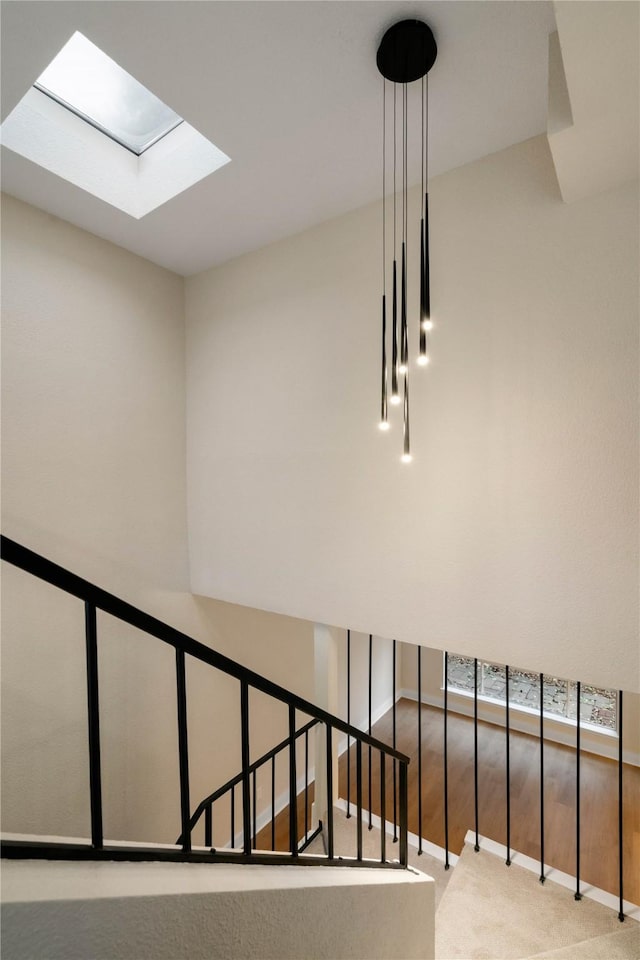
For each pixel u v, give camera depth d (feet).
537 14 5.68
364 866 5.66
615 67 4.65
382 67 6.21
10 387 9.09
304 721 16.30
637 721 17.31
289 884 3.86
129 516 11.14
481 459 8.20
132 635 11.01
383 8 5.64
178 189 9.02
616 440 7.10
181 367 12.45
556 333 7.53
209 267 12.01
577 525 7.41
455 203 8.42
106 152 9.27
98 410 10.53
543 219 7.62
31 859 2.58
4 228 9.00
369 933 4.97
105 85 8.09
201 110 7.07
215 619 13.17
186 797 3.40
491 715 20.43
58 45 6.07
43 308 9.58
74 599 9.88
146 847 3.13
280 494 10.80
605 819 14.29
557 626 7.60
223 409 11.80
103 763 10.43
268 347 10.93
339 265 9.80
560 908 8.88
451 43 6.06
